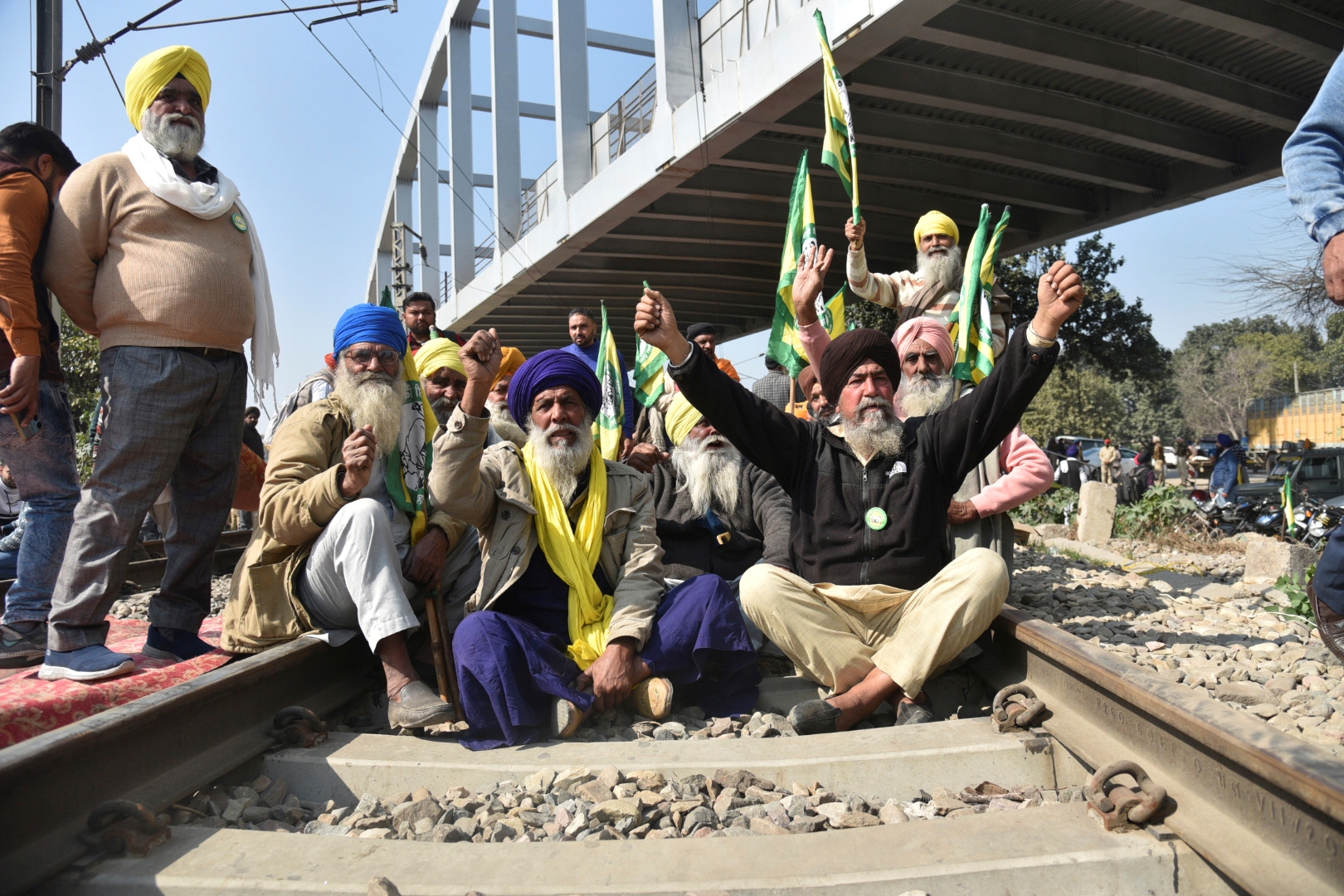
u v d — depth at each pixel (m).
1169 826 2.15
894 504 3.62
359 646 3.87
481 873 2.10
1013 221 20.38
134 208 3.56
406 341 3.97
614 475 3.93
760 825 2.40
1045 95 14.98
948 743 2.87
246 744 2.93
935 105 14.68
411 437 3.94
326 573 3.36
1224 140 16.45
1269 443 44.56
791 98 13.89
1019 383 3.42
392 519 3.80
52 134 3.74
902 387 4.63
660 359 6.74
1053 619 5.16
